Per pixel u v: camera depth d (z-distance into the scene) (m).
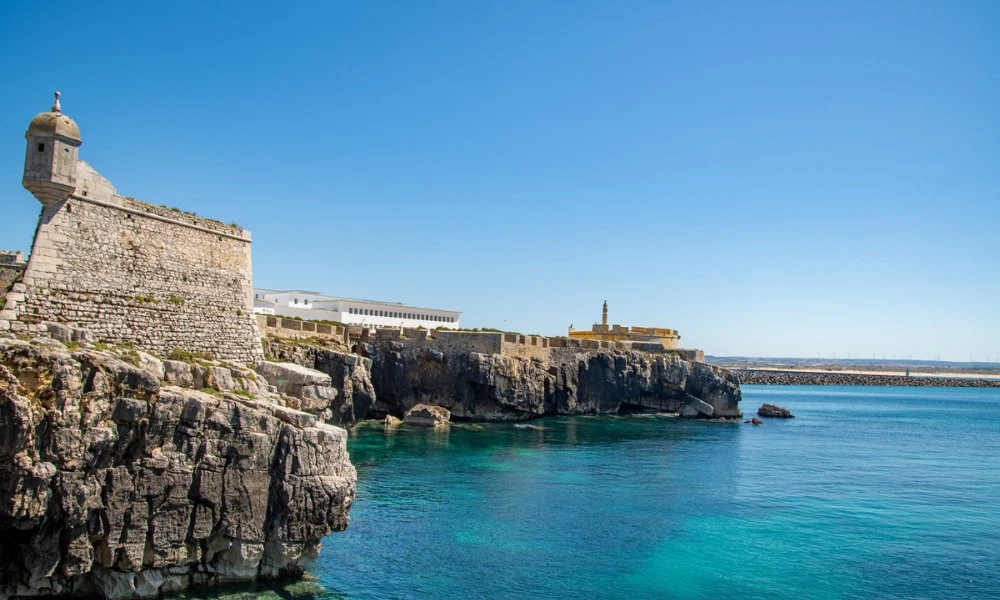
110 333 31.28
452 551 39.16
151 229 33.94
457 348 95.69
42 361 24.64
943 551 42.12
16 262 31.97
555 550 40.19
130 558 26.02
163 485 26.70
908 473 67.50
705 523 46.78
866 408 161.25
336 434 31.17
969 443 91.88
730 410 118.94
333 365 71.94
